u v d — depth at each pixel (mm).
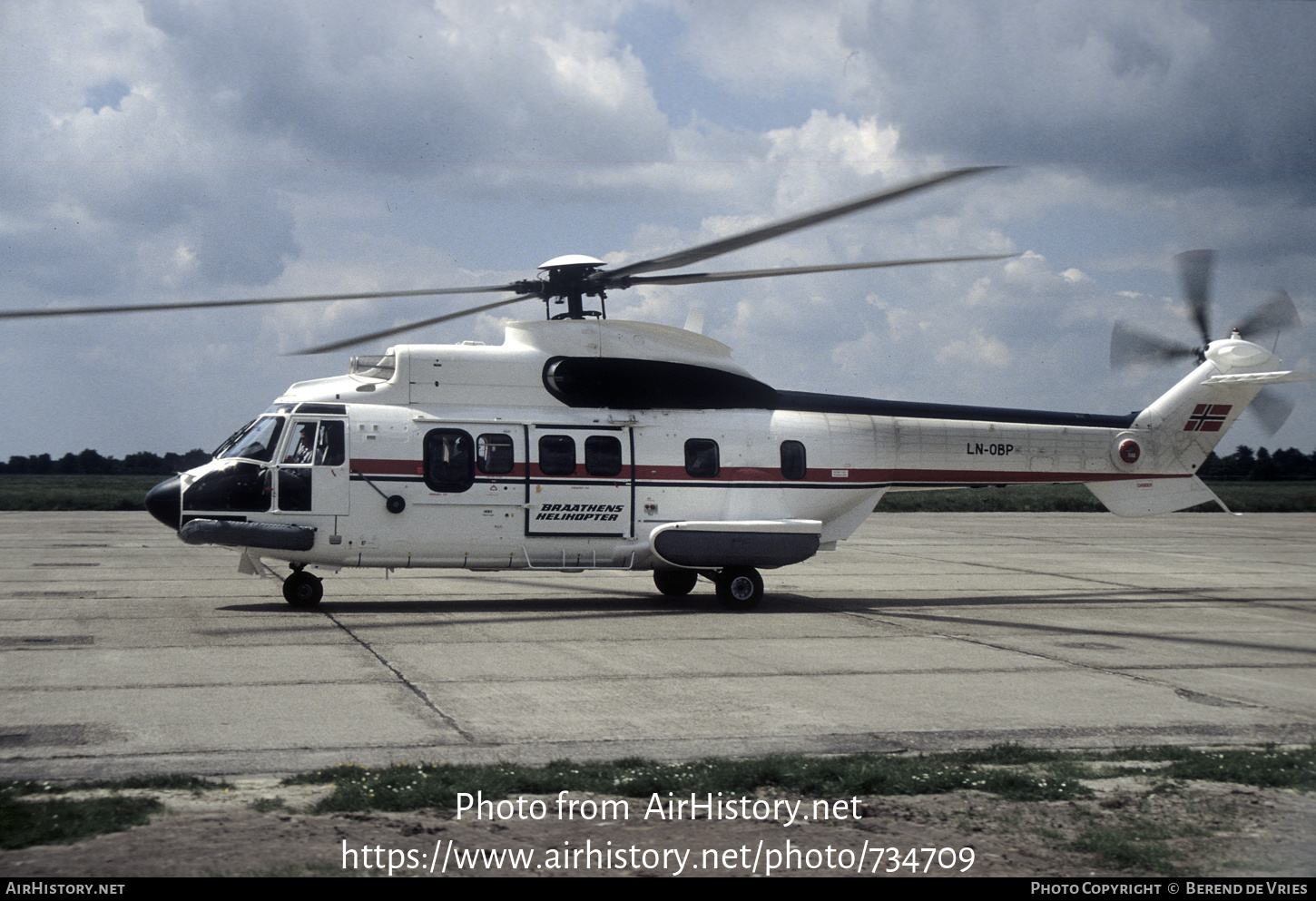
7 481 110062
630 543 15875
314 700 9305
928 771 7234
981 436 17844
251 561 15023
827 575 22188
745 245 12031
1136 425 18812
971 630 14469
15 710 8789
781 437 16719
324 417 14703
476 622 14102
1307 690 10719
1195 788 7133
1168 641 13742
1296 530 41625
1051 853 5871
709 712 9203
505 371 15547
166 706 9008
